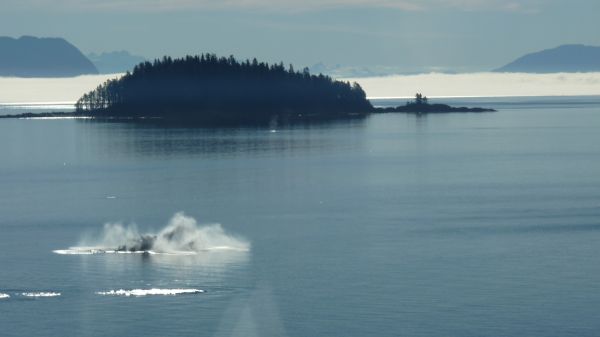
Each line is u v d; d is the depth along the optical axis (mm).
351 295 175625
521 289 178500
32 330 158375
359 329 157500
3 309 168375
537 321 160250
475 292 176750
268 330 157375
